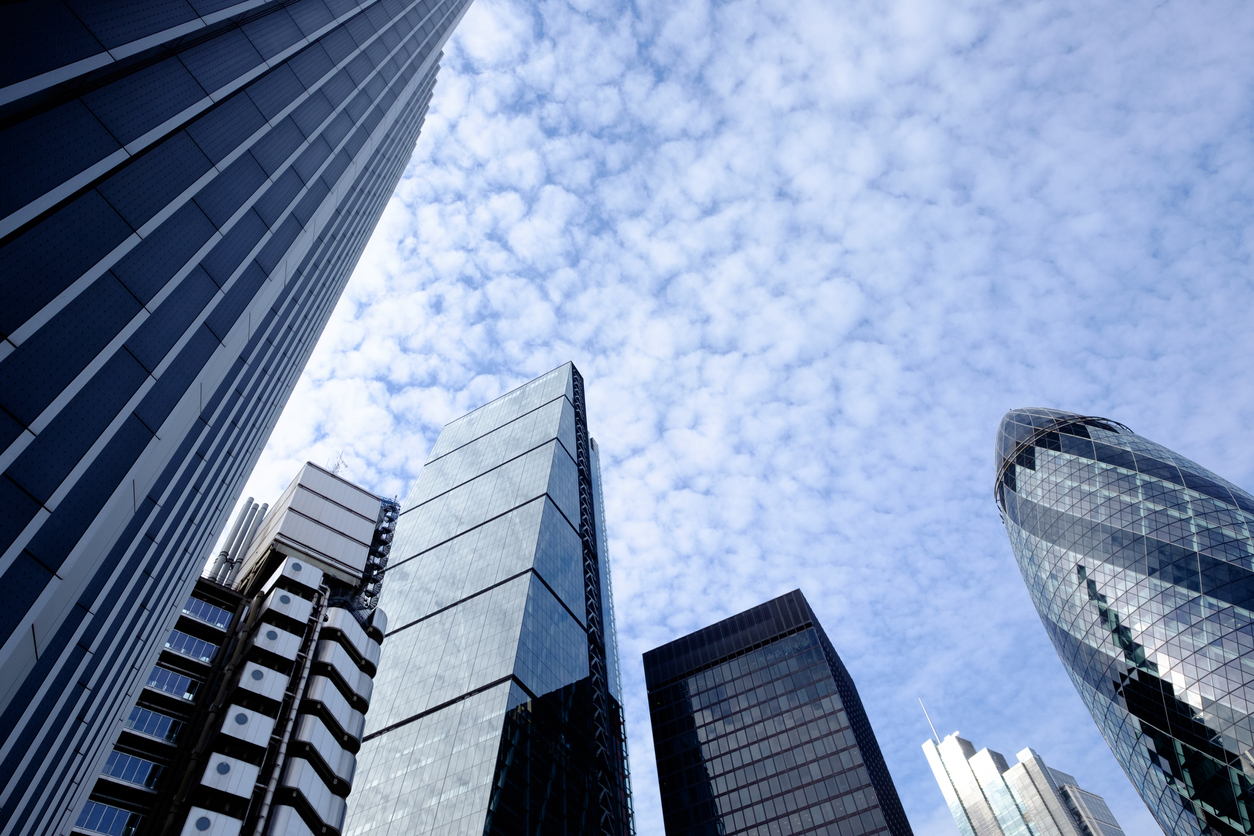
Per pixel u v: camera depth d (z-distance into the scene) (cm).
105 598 2583
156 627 3419
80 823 4978
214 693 6166
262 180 2911
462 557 14875
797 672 14662
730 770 13400
